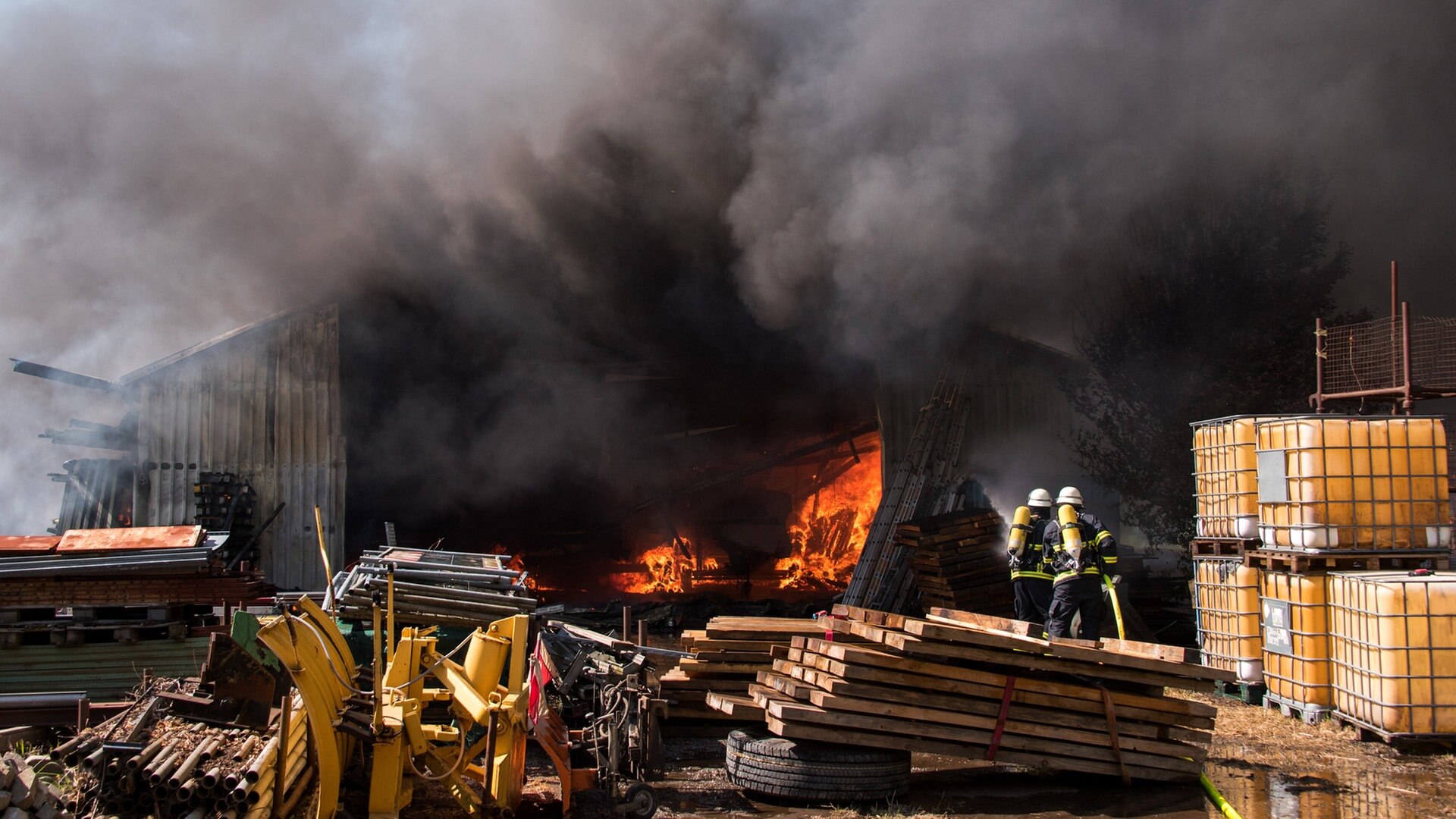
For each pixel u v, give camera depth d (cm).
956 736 583
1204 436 906
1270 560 805
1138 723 609
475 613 716
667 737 720
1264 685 826
